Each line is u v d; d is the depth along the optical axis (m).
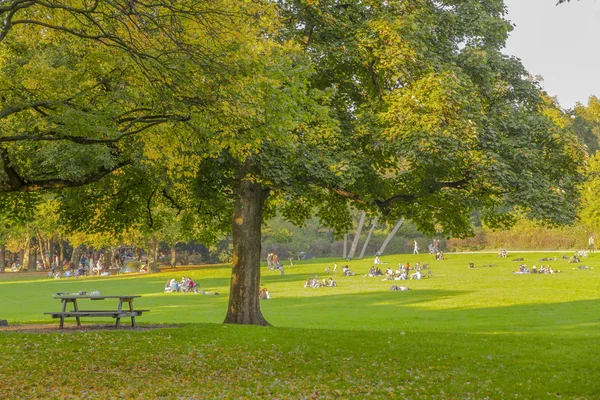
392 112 23.67
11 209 26.84
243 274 25.50
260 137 18.05
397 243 102.56
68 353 17.50
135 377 15.38
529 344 19.92
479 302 41.56
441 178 26.72
